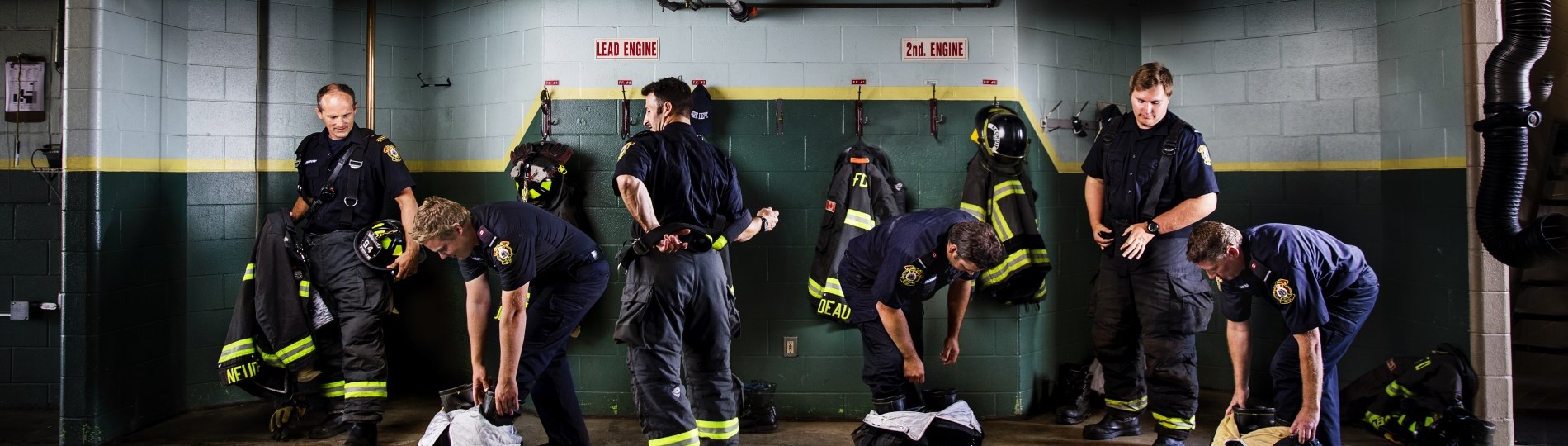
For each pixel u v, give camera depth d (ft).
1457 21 12.69
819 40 14.17
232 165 15.20
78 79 12.75
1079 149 15.28
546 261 10.61
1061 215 14.97
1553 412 14.30
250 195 15.38
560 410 11.55
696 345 11.30
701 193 11.40
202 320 14.99
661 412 10.85
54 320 14.82
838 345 14.34
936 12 14.23
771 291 14.28
